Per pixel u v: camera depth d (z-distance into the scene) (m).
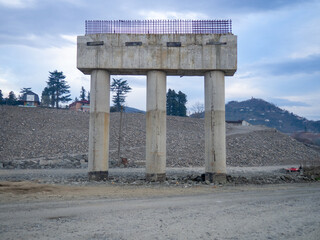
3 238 8.03
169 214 11.30
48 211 11.52
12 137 52.56
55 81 125.88
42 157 45.34
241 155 53.56
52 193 16.19
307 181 26.77
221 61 23.77
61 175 28.86
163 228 9.30
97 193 16.64
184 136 62.38
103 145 23.66
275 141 65.75
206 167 23.64
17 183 19.08
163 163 23.61
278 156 56.00
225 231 9.16
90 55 23.88
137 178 25.58
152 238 8.27
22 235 8.33
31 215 10.80
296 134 107.75
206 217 10.93
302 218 11.20
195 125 73.94
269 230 9.44
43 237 8.16
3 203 13.12
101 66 23.80
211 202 14.18
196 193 17.38
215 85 23.77
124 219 10.36
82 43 24.05
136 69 24.06
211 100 23.72
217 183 22.72
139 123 68.75
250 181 24.11
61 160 40.84
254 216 11.34
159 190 18.41
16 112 67.19
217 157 23.23
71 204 13.06
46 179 24.27
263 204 13.91
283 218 11.14
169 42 23.95
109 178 24.81
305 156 58.78
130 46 23.92
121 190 18.11
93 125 23.67
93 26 24.38
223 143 23.47
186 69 23.81
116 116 72.75
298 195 17.12
